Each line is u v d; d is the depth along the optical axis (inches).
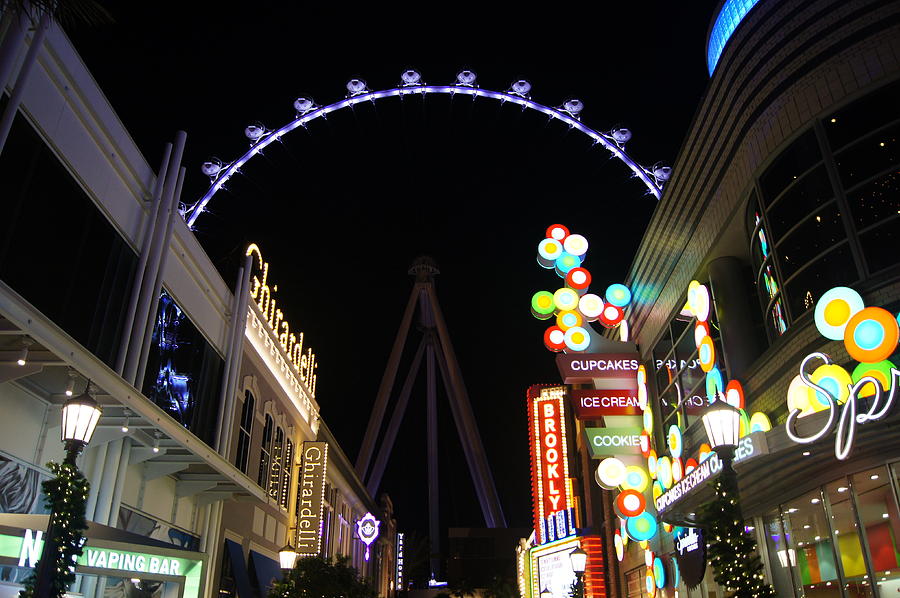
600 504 1808.6
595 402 1310.3
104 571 548.7
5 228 534.3
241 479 892.0
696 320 997.8
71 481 425.1
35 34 537.3
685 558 1047.0
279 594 951.0
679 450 1050.7
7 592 542.3
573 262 1414.9
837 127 723.4
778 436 615.5
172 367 861.8
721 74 925.2
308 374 1678.2
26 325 446.3
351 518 2361.0
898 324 609.0
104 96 684.7
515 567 3452.3
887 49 690.8
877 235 665.6
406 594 4028.1
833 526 695.1
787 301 776.3
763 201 826.2
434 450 4618.6
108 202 698.8
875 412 546.3
